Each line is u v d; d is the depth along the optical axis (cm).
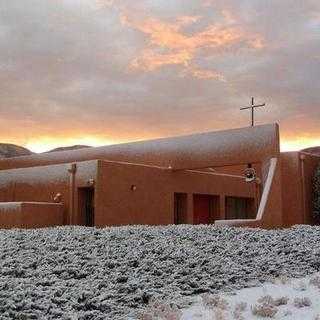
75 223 2180
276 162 2170
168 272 998
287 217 2377
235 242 1346
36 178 2383
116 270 977
